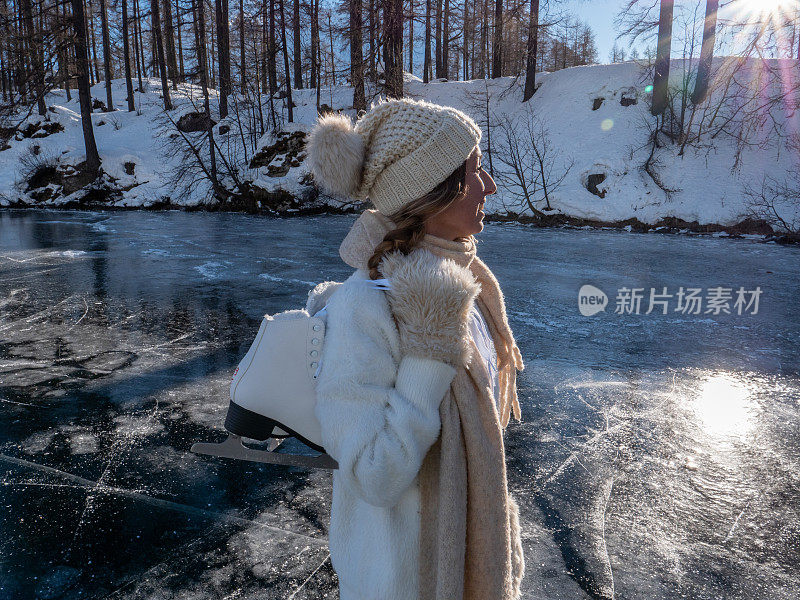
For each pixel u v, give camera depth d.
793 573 2.18
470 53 35.72
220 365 4.75
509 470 3.00
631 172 18.42
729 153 18.31
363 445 0.79
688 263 10.38
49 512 2.61
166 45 37.06
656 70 20.12
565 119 22.28
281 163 22.66
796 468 3.02
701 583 2.11
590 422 3.63
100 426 3.56
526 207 18.81
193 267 9.64
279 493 2.78
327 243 13.01
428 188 0.89
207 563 2.24
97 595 2.06
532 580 2.11
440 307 0.81
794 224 14.83
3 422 3.62
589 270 9.55
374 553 0.92
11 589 2.09
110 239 13.68
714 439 3.39
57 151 26.77
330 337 0.85
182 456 3.16
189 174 24.22
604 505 2.65
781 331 5.98
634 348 5.33
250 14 26.94
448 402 0.87
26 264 9.97
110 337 5.58
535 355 5.09
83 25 24.47
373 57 21.41
